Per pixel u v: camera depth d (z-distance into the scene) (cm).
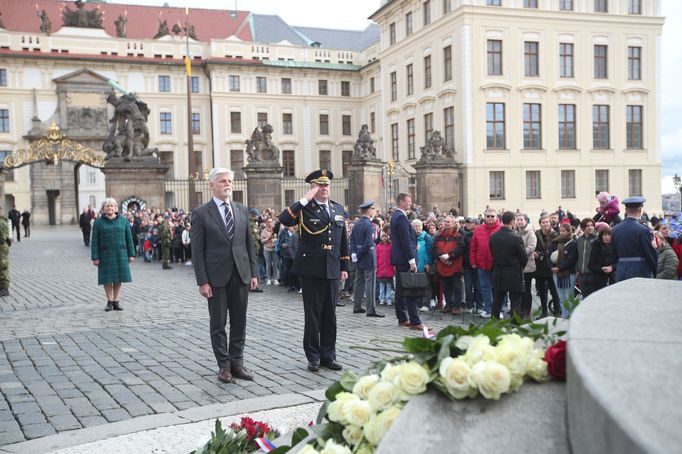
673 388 151
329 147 6812
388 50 5428
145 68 6388
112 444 521
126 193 3272
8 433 574
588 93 4566
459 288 1403
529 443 198
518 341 262
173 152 6481
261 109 6594
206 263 786
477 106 4344
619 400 144
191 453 428
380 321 1285
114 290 1385
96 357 903
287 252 1711
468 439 204
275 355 928
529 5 4450
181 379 779
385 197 3647
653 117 4706
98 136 6222
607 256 1085
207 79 6562
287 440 433
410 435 209
